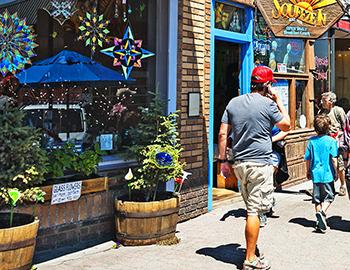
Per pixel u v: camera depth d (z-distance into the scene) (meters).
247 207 4.88
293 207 7.66
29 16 5.43
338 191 8.84
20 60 5.33
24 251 4.35
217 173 8.73
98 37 6.05
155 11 6.55
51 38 5.64
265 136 4.80
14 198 4.31
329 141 6.36
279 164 7.33
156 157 5.61
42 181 5.02
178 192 6.30
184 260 5.14
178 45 6.62
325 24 8.48
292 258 5.27
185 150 6.77
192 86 6.88
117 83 6.17
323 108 8.73
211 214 7.17
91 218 5.65
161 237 5.67
